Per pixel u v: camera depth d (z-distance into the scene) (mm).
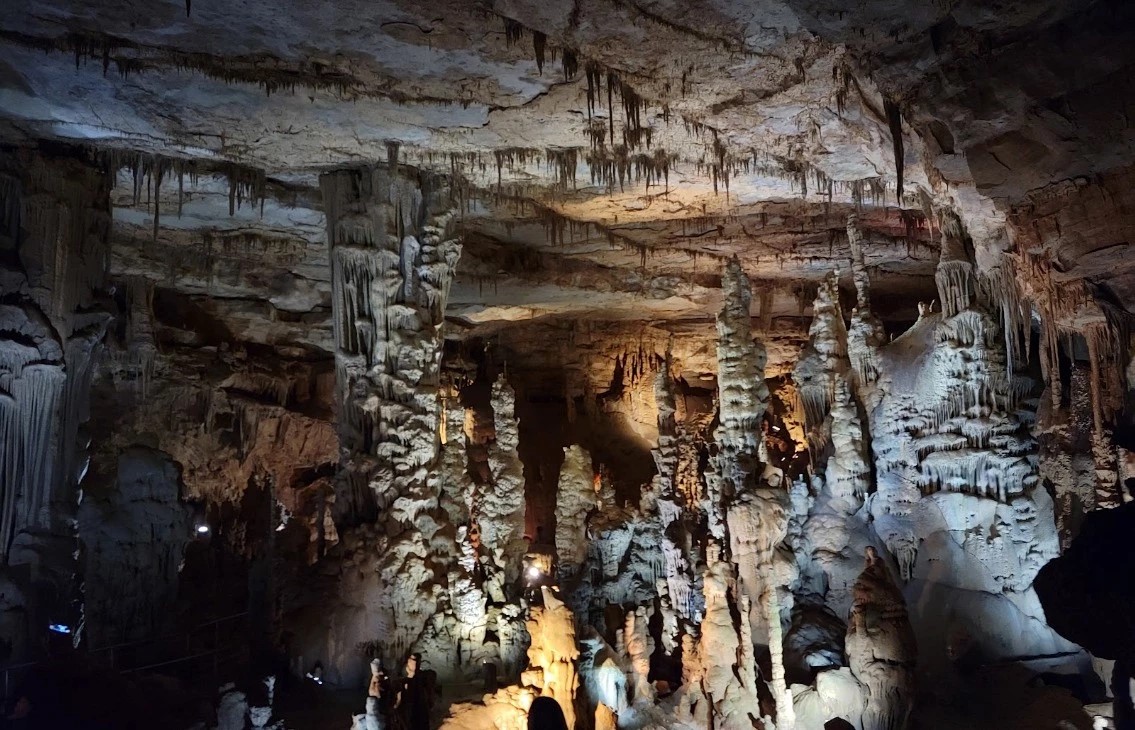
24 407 9672
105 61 8547
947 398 11625
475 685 10508
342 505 11336
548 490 19000
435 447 11734
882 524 11930
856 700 9445
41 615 9328
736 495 10828
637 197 12852
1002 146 7484
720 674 8953
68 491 10266
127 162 11211
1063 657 10570
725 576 9250
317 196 12805
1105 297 8016
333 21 8008
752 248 15016
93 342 10688
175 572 11953
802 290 16906
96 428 15289
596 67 8562
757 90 8992
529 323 20062
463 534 11648
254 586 12031
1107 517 3717
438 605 10914
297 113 9953
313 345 18688
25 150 10383
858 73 8062
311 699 9984
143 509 11531
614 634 12172
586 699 9711
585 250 15297
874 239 14250
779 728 9062
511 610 11375
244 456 18000
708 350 20156
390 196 11586
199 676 10320
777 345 18344
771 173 11367
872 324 12703
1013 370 11586
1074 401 11055
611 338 20172
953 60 7160
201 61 8836
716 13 7566
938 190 9477
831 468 12266
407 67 8844
